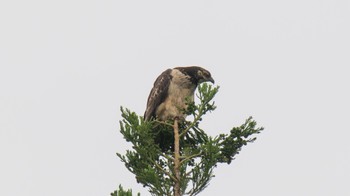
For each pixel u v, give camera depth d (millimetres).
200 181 12789
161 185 12789
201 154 13133
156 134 14844
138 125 13438
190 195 12859
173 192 12859
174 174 13023
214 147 12734
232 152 13789
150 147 13445
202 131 14609
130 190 11992
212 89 14133
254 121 13758
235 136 13758
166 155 13422
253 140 13758
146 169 12539
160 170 13195
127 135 13422
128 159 13562
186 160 13039
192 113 14297
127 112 13633
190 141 15383
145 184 12883
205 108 14195
